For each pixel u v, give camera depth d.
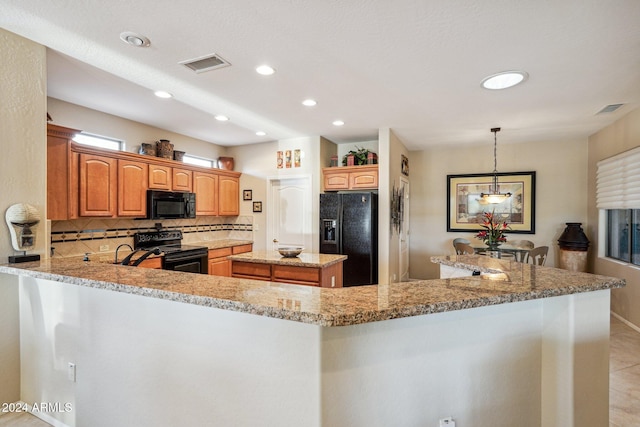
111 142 3.91
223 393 1.35
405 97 3.13
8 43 2.05
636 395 2.27
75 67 2.55
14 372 2.05
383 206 4.32
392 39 2.07
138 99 3.31
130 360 1.59
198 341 1.40
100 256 3.53
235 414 1.32
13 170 2.09
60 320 1.86
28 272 1.81
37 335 1.98
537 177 5.08
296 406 1.19
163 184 4.12
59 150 2.89
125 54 2.32
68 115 3.42
